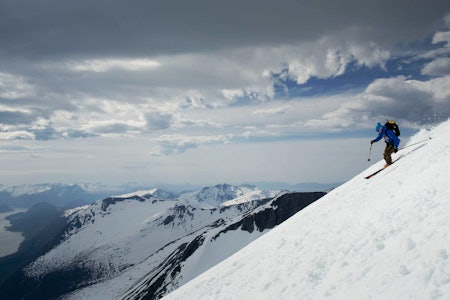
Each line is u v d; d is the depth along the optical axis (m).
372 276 7.49
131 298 181.62
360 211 13.16
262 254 15.94
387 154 17.92
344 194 17.73
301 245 13.65
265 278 12.32
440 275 5.98
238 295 12.20
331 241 11.89
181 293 17.14
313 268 10.38
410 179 12.57
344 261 9.41
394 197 11.96
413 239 7.84
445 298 5.37
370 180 17.19
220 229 199.88
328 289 8.37
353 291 7.41
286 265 12.35
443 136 16.05
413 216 9.14
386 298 6.33
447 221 7.53
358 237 10.51
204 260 171.38
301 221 17.61
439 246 6.82
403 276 6.67
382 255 8.20
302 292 9.24
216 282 15.49
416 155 15.58
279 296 9.98
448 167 10.79
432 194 9.71
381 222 10.39
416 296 5.84
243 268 15.41
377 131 18.41
